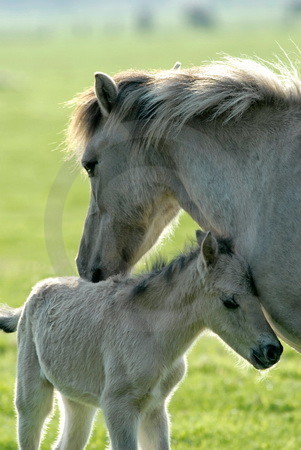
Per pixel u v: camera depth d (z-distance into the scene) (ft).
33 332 36.11
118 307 32.89
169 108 30.89
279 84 29.73
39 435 36.19
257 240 27.89
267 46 507.71
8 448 47.29
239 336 29.86
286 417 54.39
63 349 34.12
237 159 29.40
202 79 30.99
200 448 47.75
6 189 190.49
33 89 361.71
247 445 48.44
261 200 28.14
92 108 33.65
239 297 29.45
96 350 33.01
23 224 156.25
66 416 35.60
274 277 27.43
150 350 31.78
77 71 437.99
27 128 266.36
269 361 28.86
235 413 54.70
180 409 56.18
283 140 28.66
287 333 28.14
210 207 29.81
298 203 27.27
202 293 30.83
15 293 91.25
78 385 33.88
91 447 47.26
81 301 34.27
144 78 32.81
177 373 32.89
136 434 32.01
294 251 26.91
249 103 29.58
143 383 31.76
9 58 555.69
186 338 31.86
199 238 30.27
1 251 130.93
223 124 30.04
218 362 66.59
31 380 35.94
